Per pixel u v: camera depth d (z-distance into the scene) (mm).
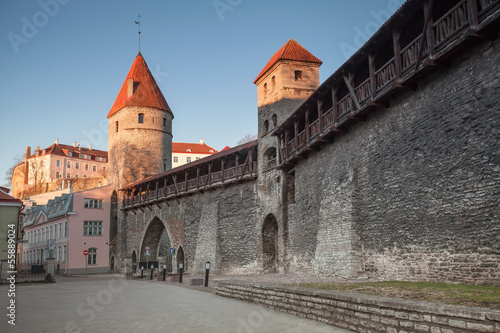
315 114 24031
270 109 29922
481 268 10727
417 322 6270
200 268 34844
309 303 9102
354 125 17750
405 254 13953
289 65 29250
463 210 11414
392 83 13875
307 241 22703
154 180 44000
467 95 11445
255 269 29391
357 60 16609
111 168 54844
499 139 10383
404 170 14188
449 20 12125
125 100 54469
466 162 11383
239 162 33875
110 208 52688
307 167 23094
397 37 14008
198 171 36969
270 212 28266
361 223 16969
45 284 27344
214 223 34125
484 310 5406
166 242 48531
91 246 50031
